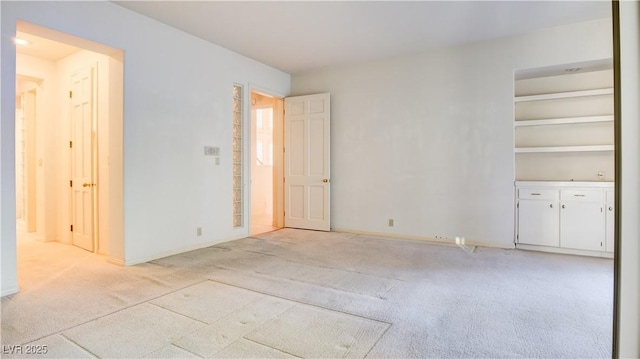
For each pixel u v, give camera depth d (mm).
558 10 3594
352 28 4039
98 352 1879
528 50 4184
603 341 2004
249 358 1829
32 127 5133
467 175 4574
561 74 4434
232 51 4828
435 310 2445
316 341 2008
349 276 3205
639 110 537
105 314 2354
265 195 7824
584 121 4070
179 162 4102
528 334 2094
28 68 4496
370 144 5254
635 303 551
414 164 4918
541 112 4562
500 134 4371
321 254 4047
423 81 4844
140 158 3682
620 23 555
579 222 3994
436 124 4766
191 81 4234
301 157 5762
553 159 4516
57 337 2039
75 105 4387
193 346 1946
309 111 5664
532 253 4082
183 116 4141
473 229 4547
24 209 5410
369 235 5230
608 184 3848
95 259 3793
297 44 4555
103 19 3336
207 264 3607
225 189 4746
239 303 2555
